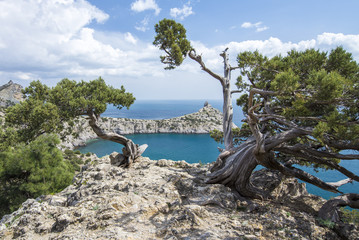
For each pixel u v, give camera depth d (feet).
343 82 26.16
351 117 31.01
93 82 62.49
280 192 49.47
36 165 111.34
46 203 40.01
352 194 36.47
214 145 490.08
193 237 24.34
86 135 516.32
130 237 24.93
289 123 34.45
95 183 48.57
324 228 29.99
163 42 63.26
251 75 48.29
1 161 109.70
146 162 69.87
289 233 26.55
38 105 48.32
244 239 24.35
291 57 43.62
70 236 26.66
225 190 40.19
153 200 36.19
